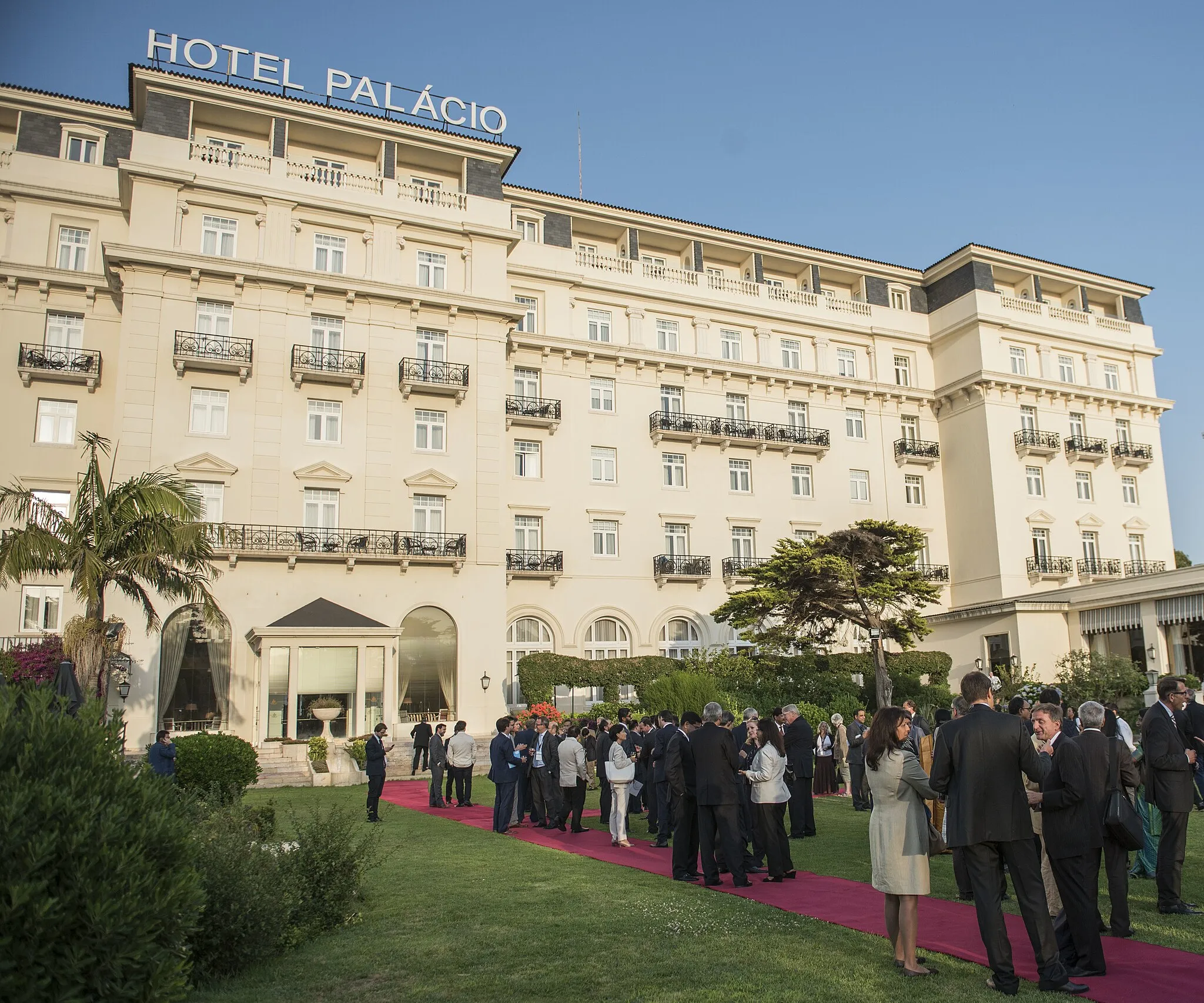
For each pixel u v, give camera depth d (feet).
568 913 29.07
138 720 90.63
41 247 101.65
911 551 104.53
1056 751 23.16
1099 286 157.17
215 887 23.39
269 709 91.04
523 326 125.29
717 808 33.81
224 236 104.53
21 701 19.67
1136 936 25.45
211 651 95.86
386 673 95.91
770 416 137.18
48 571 64.44
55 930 15.97
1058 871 22.81
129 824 17.97
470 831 50.80
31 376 98.32
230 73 109.50
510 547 118.52
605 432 126.31
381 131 111.86
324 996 21.54
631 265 131.85
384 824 54.08
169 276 100.01
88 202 103.50
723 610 104.58
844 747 69.21
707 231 137.18
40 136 103.65
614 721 99.14
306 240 108.27
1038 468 145.07
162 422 97.71
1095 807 22.63
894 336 147.95
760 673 106.83
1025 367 147.54
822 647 123.75
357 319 108.27
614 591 122.62
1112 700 99.81
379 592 103.50
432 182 119.44
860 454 142.41
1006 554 138.10
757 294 139.33
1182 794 28.30
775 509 134.31
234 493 99.45
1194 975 21.81
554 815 52.11
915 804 22.98
